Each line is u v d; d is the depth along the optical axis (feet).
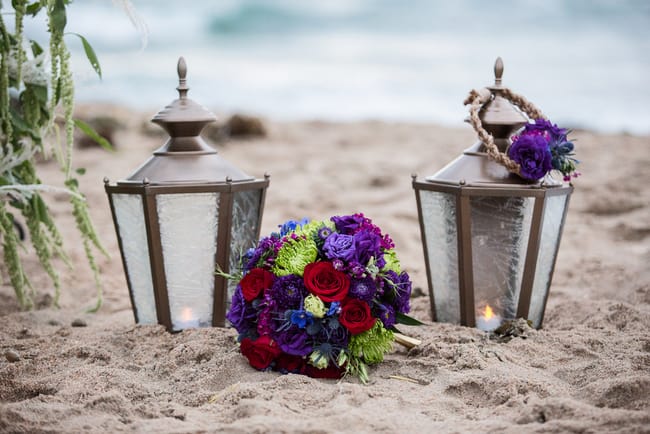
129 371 9.21
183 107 10.59
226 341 9.95
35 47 11.92
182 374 9.09
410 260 16.21
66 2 11.23
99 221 19.94
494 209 10.20
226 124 35.55
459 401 8.01
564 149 10.27
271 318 8.89
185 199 10.12
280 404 7.78
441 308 11.07
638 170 24.57
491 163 10.44
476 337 10.17
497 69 10.96
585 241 17.60
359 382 8.82
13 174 11.96
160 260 10.25
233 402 8.01
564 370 8.84
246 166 28.27
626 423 6.95
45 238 12.46
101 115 38.11
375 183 25.00
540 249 10.43
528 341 9.90
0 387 8.63
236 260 10.59
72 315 12.39
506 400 8.02
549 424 6.98
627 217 19.71
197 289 10.48
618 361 8.97
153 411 7.80
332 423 7.22
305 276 8.74
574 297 13.14
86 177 25.40
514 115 10.63
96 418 7.52
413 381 8.79
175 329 10.57
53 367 9.45
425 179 10.85
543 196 10.01
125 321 11.87
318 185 24.34
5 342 10.44
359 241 8.94
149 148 32.04
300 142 34.37
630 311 11.35
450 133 36.58
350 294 8.81
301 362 8.99
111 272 15.72
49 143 12.06
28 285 12.55
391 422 7.31
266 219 19.75
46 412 7.60
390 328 9.20
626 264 15.05
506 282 10.42
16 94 11.78
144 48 10.88
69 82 11.06
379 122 41.37
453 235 10.48
